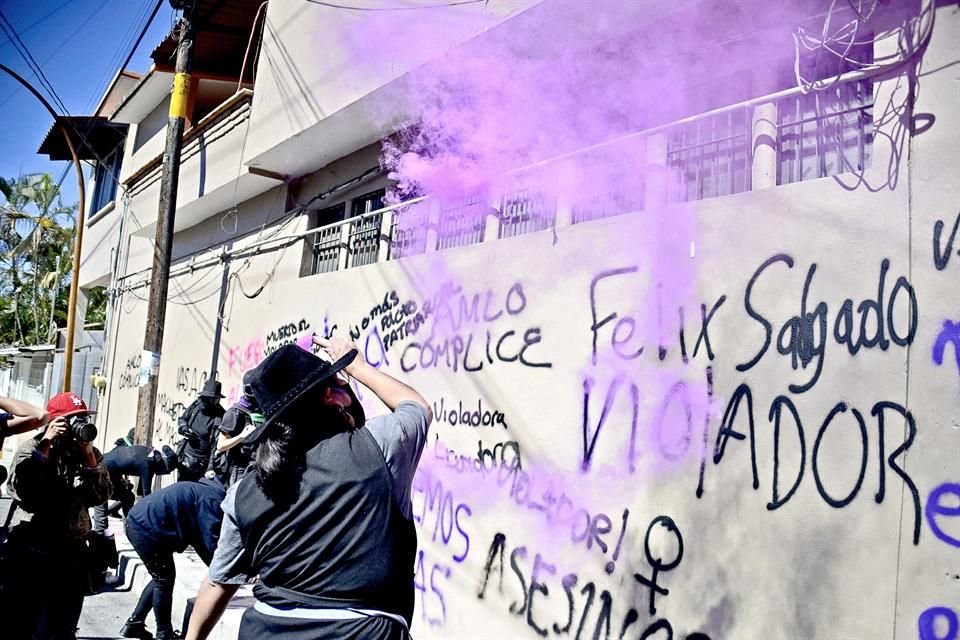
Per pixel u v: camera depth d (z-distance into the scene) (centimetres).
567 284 444
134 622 546
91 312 2884
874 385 293
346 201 779
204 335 1059
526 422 456
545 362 450
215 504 486
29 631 389
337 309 700
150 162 1302
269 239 880
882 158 305
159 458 624
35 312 3619
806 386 315
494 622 453
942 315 277
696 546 348
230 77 1285
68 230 3712
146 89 1338
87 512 424
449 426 519
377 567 210
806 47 349
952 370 271
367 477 215
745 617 323
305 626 204
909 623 271
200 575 677
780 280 331
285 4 780
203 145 1030
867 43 330
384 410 600
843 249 311
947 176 284
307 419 221
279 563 212
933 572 267
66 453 409
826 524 300
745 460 334
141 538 482
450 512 503
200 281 1108
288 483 214
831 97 360
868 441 292
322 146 760
